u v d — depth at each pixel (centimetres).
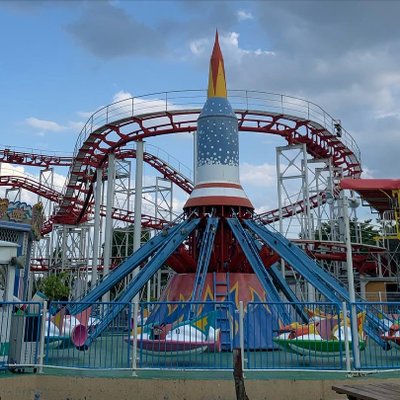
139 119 3253
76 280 4581
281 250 2000
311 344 1348
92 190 4088
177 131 3369
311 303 1284
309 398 1137
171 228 2172
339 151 3803
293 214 3688
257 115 3325
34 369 1221
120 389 1145
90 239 4953
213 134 2181
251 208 2156
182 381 1138
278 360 1411
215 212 2092
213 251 2022
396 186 2200
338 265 4491
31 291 4709
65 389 1162
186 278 1997
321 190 3950
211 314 1399
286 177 3538
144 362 1338
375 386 802
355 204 1638
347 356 1225
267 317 1581
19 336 1235
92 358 1441
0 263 1495
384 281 3947
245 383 1134
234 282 1936
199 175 2186
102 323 1584
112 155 3528
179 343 1335
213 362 1352
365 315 1585
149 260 2173
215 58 2303
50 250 4941
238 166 2212
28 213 2517
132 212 4609
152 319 1931
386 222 3638
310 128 3509
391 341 1552
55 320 1347
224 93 2272
